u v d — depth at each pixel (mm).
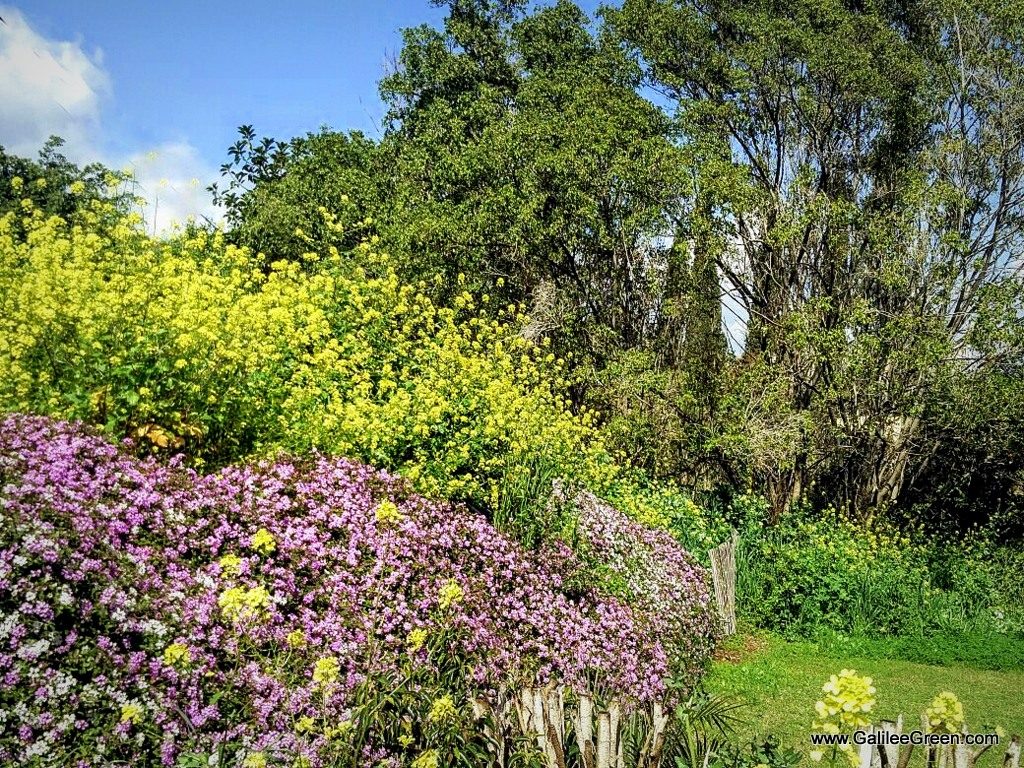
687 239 18422
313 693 4293
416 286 18328
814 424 17875
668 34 20672
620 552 8953
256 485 5551
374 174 22750
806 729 6973
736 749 4281
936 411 17984
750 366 18922
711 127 20125
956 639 11164
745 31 19984
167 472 5203
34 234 8188
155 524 4746
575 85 21422
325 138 22969
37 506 4172
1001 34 18812
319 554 5219
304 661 4512
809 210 18000
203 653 4160
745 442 17297
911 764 5871
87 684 3730
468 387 9336
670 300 18766
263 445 6750
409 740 3996
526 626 6207
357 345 9305
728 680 8438
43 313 6043
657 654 7355
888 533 18125
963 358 17719
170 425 6043
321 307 9914
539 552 7500
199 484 5250
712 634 9547
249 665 4246
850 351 17141
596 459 12484
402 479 6695
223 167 21031
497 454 8367
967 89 19266
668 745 4055
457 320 18594
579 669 6219
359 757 4000
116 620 4016
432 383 9109
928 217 17781
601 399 19078
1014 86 18531
